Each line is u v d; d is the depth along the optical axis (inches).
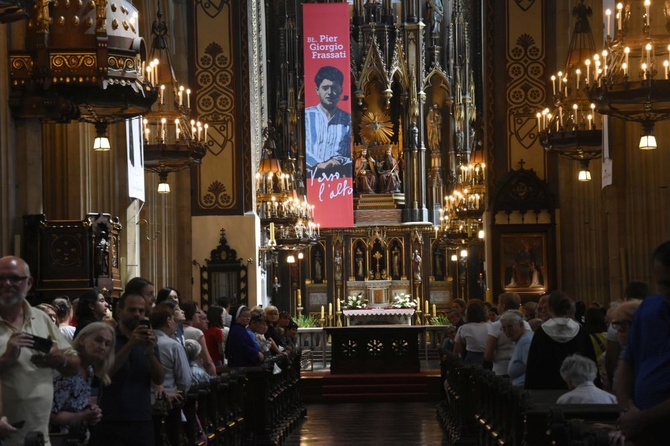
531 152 1165.7
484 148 1186.6
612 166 796.6
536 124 1167.0
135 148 855.1
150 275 1175.0
